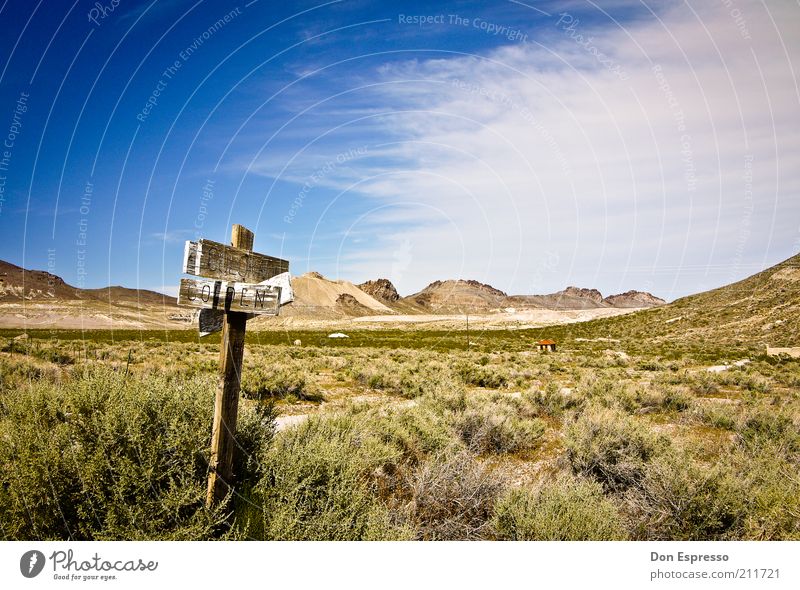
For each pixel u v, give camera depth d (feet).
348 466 16.17
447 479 17.81
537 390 47.32
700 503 16.47
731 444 27.50
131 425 12.86
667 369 96.68
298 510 13.75
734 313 189.67
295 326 377.50
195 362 64.18
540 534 14.64
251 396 43.01
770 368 91.97
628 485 20.40
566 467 23.39
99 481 12.17
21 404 14.42
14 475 11.81
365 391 55.36
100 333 173.17
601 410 36.40
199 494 12.45
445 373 70.95
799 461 22.94
